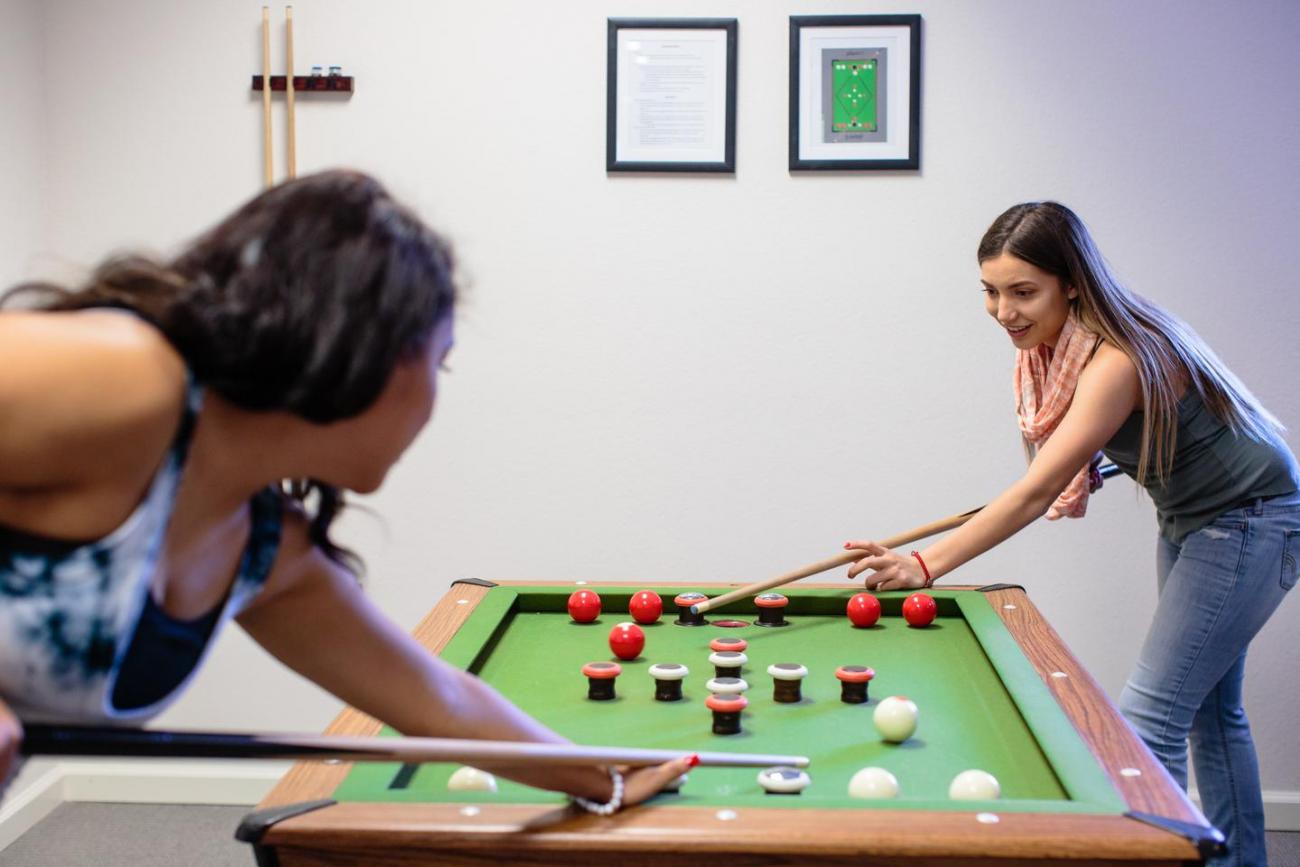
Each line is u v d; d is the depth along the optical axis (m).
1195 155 3.16
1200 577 2.30
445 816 1.23
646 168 3.24
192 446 0.95
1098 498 3.23
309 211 0.95
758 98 3.23
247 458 0.99
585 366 3.31
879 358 3.26
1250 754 2.43
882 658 2.04
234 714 3.37
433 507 3.35
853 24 3.19
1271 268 3.17
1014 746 1.59
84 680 0.92
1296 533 2.30
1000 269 2.32
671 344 3.29
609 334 3.30
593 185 3.27
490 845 1.19
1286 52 3.13
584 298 3.29
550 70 3.26
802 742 1.62
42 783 3.27
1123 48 3.16
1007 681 1.75
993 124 3.20
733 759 1.38
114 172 3.32
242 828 1.21
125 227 3.32
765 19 3.21
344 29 3.27
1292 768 3.22
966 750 1.58
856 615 2.24
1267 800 3.22
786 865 1.18
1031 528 3.25
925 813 1.23
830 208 3.24
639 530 3.33
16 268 3.19
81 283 0.97
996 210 3.21
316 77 3.25
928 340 3.25
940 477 3.27
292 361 0.92
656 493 3.32
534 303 3.30
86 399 0.85
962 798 1.34
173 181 3.32
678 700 1.81
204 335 0.90
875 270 3.24
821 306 3.26
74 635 0.90
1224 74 3.15
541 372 3.32
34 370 0.83
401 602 3.36
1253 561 2.28
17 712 0.95
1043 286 2.29
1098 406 2.20
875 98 3.20
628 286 3.29
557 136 3.27
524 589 2.39
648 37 3.22
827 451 3.28
